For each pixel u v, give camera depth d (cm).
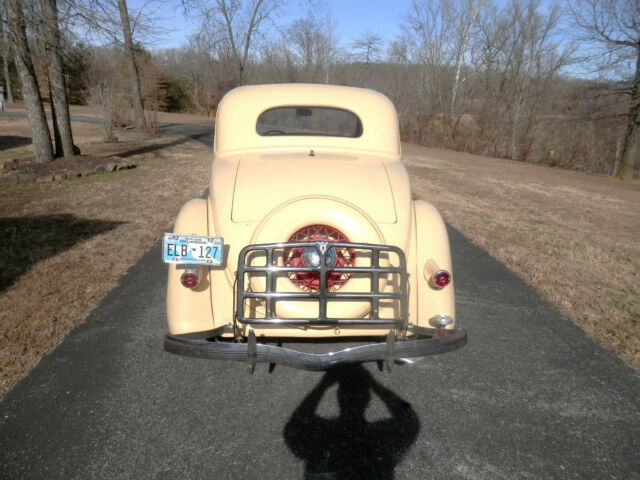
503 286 469
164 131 2319
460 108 2978
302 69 4234
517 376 312
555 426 263
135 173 1066
